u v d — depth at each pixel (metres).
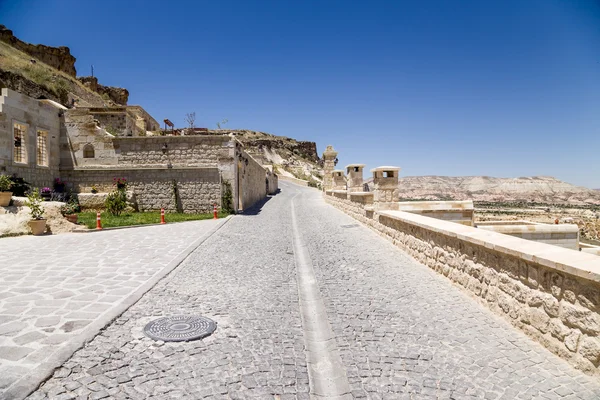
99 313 5.12
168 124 29.03
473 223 13.43
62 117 21.06
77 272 7.39
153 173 20.73
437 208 13.34
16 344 4.08
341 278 7.38
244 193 24.58
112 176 20.86
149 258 8.85
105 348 4.09
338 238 12.41
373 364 3.86
